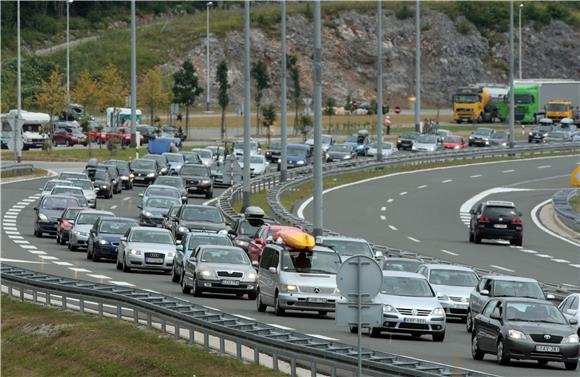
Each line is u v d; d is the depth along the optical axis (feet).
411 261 370.73
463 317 340.59
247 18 567.59
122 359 254.68
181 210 494.18
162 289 371.76
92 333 278.87
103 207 645.92
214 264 356.38
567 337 247.91
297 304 316.40
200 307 264.52
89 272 410.72
